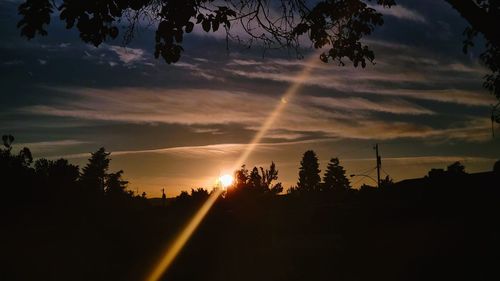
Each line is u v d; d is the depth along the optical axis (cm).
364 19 937
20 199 3061
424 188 2552
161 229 3431
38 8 617
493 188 2284
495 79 1167
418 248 2086
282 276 1925
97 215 3572
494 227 2078
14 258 2292
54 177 3400
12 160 3136
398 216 2430
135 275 2017
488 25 589
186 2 689
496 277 1573
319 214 2838
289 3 842
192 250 2770
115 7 636
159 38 739
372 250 2156
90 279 1920
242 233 3058
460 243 2002
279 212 3123
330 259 2145
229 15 730
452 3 604
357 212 2655
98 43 640
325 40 924
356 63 954
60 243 2906
